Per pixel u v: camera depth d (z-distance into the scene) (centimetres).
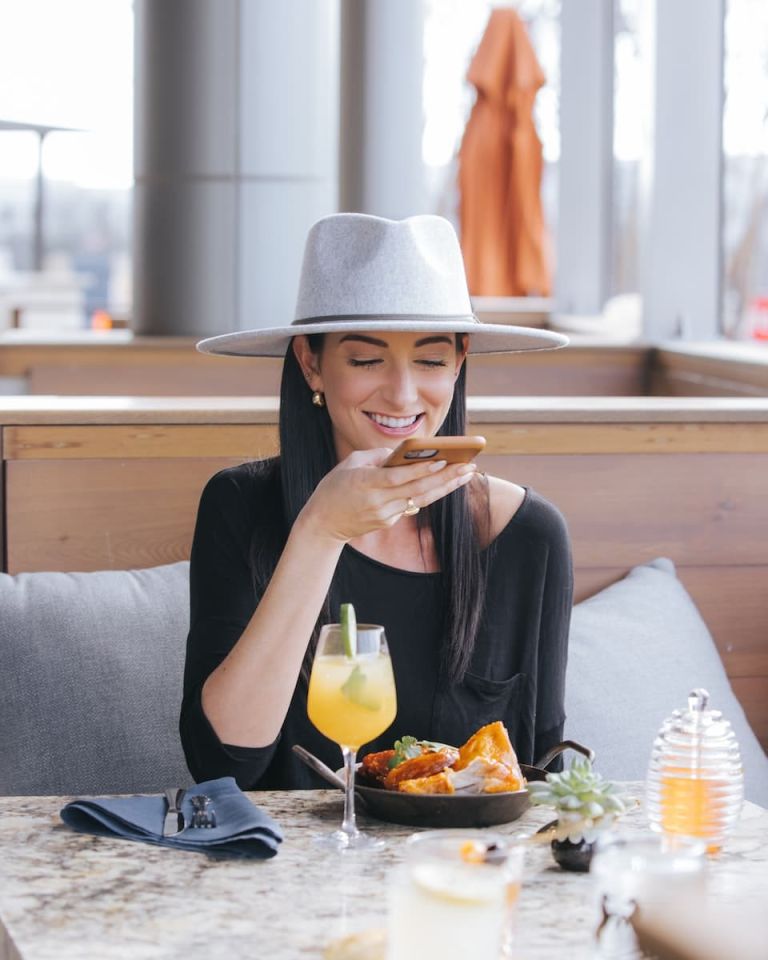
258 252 514
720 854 154
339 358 188
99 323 977
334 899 136
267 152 512
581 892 140
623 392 477
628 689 254
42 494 264
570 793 146
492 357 470
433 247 194
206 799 155
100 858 147
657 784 157
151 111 513
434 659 198
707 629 275
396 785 163
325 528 167
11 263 2312
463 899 115
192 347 480
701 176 458
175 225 513
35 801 168
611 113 649
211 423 268
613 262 651
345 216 193
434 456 160
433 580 198
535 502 210
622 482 281
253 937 127
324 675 156
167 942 125
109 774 238
